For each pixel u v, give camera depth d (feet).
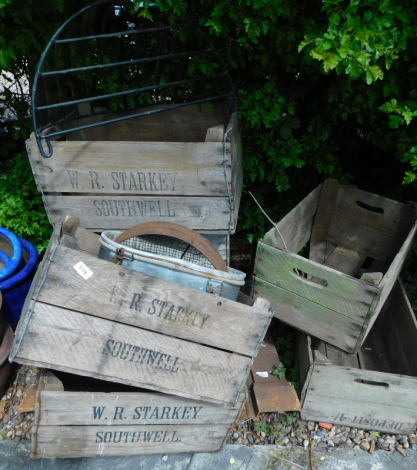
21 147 11.46
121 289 5.52
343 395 7.39
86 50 8.58
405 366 8.04
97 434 6.68
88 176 7.29
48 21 8.01
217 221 7.70
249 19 6.97
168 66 8.86
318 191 9.80
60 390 6.29
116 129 9.11
